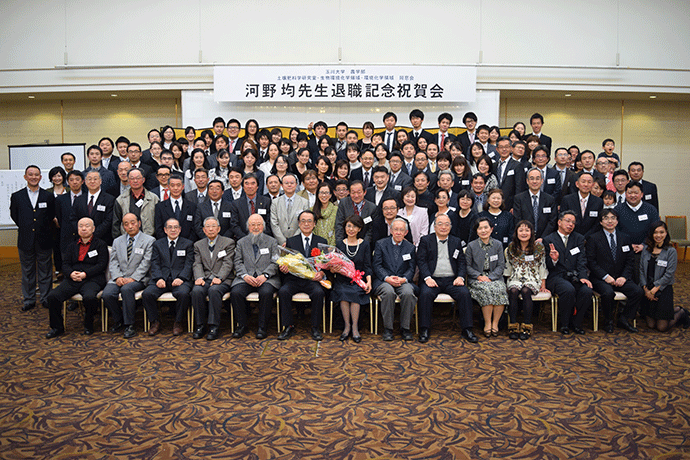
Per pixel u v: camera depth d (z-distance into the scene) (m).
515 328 4.71
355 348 4.43
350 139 7.06
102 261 5.06
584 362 4.03
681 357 4.15
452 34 9.33
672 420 3.01
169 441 2.77
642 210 5.57
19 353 4.29
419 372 3.82
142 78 9.35
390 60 9.36
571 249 5.04
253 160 6.05
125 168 5.93
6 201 7.58
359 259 4.95
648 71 9.41
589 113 10.43
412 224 5.31
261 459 2.57
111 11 9.33
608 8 9.33
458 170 5.94
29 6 9.35
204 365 3.99
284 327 4.75
